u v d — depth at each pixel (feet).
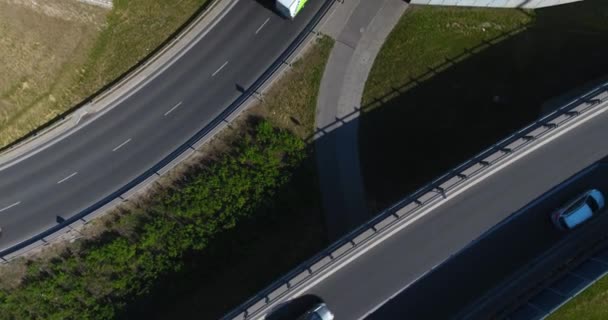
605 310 119.34
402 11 139.13
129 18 139.03
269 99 135.95
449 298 110.22
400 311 109.50
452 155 135.74
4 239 135.23
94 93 137.28
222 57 138.41
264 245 129.39
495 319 108.88
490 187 113.50
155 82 137.80
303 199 130.11
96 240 132.98
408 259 110.73
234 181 130.00
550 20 139.13
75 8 135.64
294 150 132.05
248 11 138.62
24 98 135.23
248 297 127.44
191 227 128.47
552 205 114.01
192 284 126.93
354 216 132.46
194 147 132.87
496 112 137.49
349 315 108.99
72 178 136.26
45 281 129.90
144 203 133.49
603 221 115.03
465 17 138.92
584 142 115.75
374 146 135.54
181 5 139.03
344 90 136.87
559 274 111.45
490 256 111.86
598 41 139.23
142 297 127.03
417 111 136.98
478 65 139.03
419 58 138.51
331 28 137.90
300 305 109.81
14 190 136.15
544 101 137.90
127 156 136.36
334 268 109.40
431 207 111.75
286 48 138.62
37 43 134.00
